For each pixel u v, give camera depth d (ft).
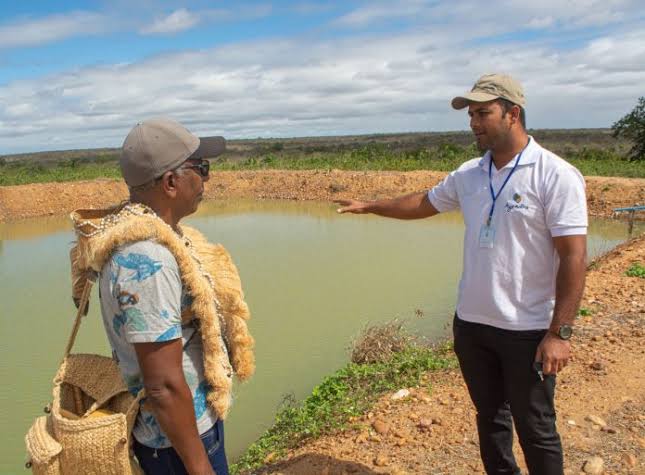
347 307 34.60
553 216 9.54
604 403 16.07
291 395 21.66
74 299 8.16
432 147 276.82
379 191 96.22
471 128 10.10
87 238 7.43
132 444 7.64
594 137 288.51
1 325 33.88
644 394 16.44
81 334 31.65
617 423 15.02
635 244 39.09
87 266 7.44
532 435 10.18
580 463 13.39
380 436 15.46
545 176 9.61
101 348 29.35
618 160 113.80
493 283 10.09
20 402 24.03
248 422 21.24
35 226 82.79
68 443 7.14
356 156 123.85
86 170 127.13
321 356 26.99
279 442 17.39
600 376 17.72
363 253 50.06
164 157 7.25
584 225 9.47
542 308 10.02
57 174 118.62
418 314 30.58
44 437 7.36
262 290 39.27
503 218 9.96
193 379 7.53
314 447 15.56
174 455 7.52
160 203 7.45
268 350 28.07
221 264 8.01
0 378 26.30
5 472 19.33
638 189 72.02
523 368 10.05
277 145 288.10
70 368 8.20
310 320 32.40
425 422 15.58
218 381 7.48
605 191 73.26
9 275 47.96
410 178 97.04
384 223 66.13
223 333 8.13
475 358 10.81
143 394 7.26
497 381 10.94
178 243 7.04
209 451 7.70
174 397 6.89
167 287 6.84
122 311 6.81
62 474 7.23
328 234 60.13
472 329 10.61
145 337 6.72
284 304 35.78
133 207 7.38
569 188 9.42
